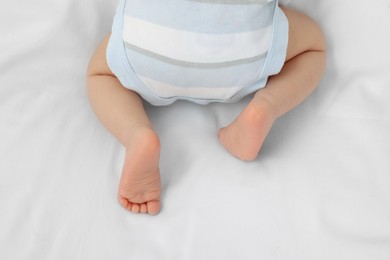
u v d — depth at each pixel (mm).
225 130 1054
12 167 1021
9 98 1100
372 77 1179
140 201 1000
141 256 954
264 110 950
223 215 1000
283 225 994
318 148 1103
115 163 1067
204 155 1078
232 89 1022
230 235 979
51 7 1141
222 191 1027
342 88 1183
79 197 1004
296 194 1034
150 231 987
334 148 1104
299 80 1062
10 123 1072
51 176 1021
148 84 1010
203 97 1054
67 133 1079
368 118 1148
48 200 992
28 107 1098
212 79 984
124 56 968
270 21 958
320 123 1146
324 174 1063
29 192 996
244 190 1030
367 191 1045
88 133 1089
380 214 1017
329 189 1044
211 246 966
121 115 1005
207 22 920
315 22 1155
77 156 1053
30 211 977
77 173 1032
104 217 989
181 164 1065
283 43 986
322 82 1188
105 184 1027
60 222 972
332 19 1191
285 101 1026
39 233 956
